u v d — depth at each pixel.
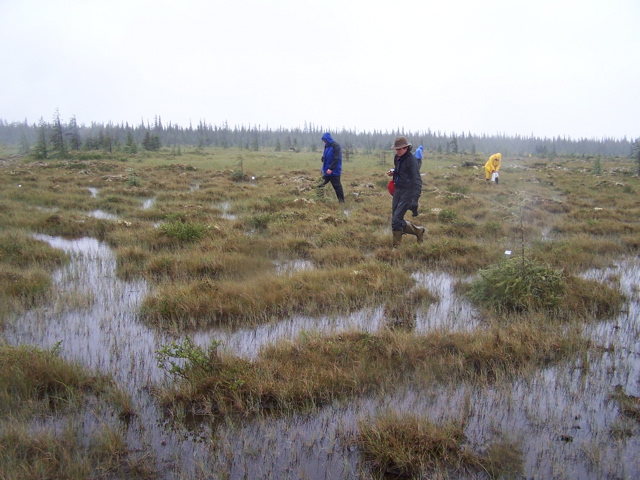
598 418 3.52
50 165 24.08
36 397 3.57
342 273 6.52
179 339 4.78
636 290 6.38
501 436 3.28
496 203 13.77
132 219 10.87
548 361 4.40
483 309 5.59
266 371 3.91
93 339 4.74
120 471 2.91
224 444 3.19
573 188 18.89
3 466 2.79
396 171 7.88
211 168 25.30
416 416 3.40
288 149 61.25
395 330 4.84
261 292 5.79
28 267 6.78
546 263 6.97
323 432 3.36
